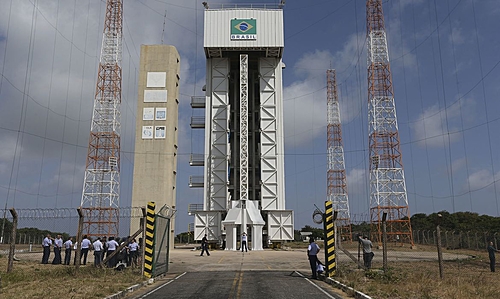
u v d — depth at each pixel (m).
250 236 57.47
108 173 73.62
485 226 90.56
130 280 18.75
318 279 20.89
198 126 65.62
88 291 15.38
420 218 110.19
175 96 64.31
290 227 56.84
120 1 80.00
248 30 60.78
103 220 71.62
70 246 28.44
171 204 60.62
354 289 15.80
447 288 16.03
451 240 66.12
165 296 15.34
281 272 24.34
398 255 43.62
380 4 76.31
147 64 62.91
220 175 59.75
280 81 62.03
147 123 61.41
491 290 16.20
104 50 78.06
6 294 14.45
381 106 73.56
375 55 74.94
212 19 61.25
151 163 60.22
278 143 60.06
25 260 31.39
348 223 92.94
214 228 57.38
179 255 39.81
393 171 71.44
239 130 65.00
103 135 74.94
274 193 58.72
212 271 25.22
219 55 62.25
